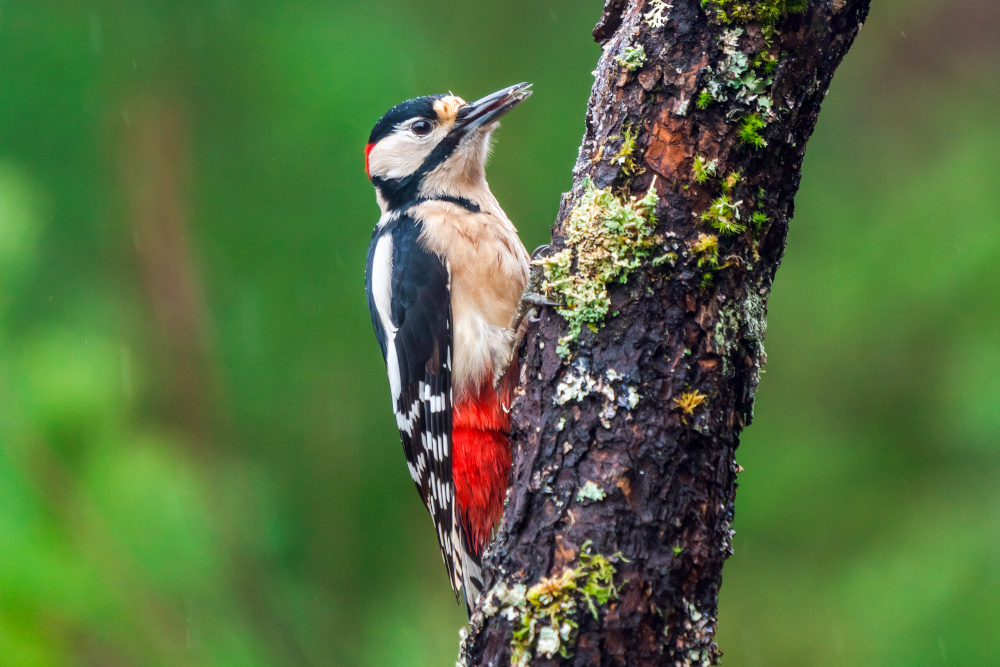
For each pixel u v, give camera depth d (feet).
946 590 33.37
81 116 36.81
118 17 37.55
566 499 17.28
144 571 26.68
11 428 25.16
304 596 35.04
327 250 37.42
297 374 37.45
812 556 36.68
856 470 37.11
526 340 21.74
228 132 37.88
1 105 36.19
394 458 37.86
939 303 37.40
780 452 37.86
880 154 43.52
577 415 17.57
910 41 45.98
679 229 17.66
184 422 36.40
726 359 17.60
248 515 34.78
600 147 18.34
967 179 39.29
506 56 41.81
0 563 23.84
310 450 37.50
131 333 36.27
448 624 37.04
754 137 17.57
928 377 37.17
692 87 17.67
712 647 16.97
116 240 36.96
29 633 23.93
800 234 41.04
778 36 17.56
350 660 35.50
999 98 43.86
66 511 25.49
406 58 38.93
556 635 16.78
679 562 16.88
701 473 17.24
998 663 31.63
